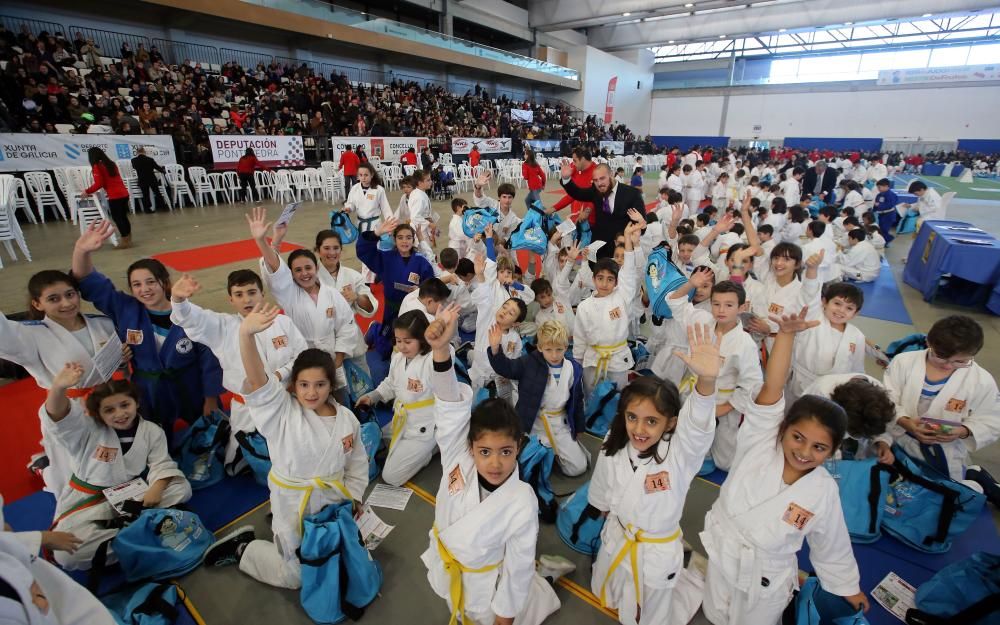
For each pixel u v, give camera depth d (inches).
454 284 167.8
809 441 66.1
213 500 106.8
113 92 460.1
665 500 72.8
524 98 1146.7
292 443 81.0
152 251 291.7
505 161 724.7
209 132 494.3
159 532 88.7
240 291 108.3
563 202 234.5
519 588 69.5
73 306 102.3
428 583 87.6
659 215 331.0
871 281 288.4
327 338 129.2
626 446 79.0
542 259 236.5
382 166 592.4
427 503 107.6
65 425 84.2
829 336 122.1
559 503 108.1
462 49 857.5
